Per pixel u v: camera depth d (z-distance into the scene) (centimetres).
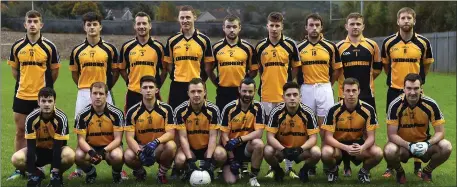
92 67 680
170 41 709
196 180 590
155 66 702
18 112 664
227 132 627
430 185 606
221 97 709
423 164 739
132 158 600
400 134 632
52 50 673
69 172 679
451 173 680
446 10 2909
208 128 630
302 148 595
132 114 616
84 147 591
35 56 659
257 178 642
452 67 2503
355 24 698
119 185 598
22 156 588
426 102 616
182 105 632
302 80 707
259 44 711
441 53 2588
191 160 606
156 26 4178
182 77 700
